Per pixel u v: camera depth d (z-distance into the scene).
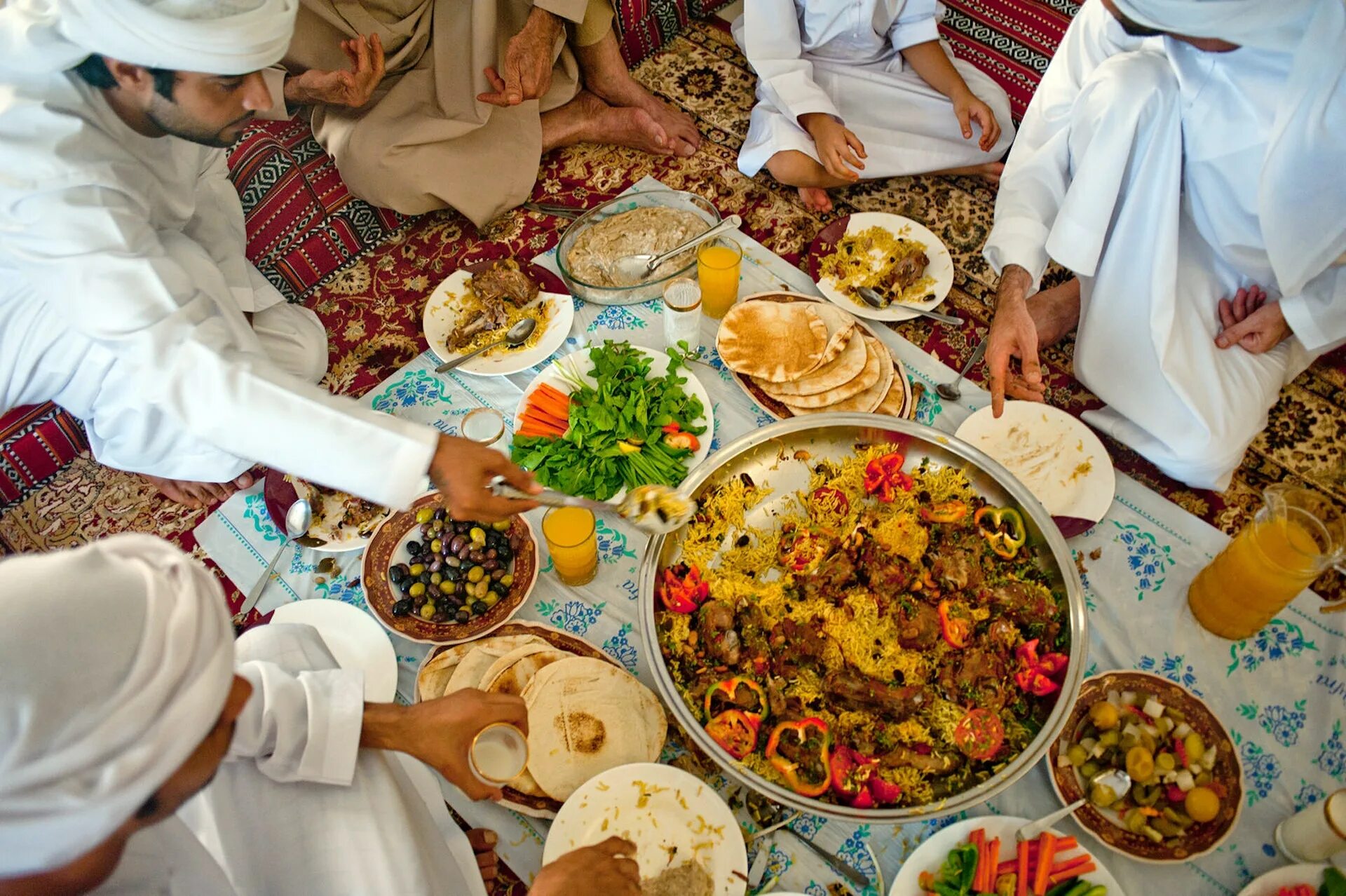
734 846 1.76
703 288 2.70
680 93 3.91
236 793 1.51
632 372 2.46
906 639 1.94
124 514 2.81
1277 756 1.95
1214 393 2.37
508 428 2.57
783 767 1.78
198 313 1.97
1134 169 2.26
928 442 2.14
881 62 3.53
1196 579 2.13
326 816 1.52
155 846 1.33
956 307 3.04
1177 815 1.78
